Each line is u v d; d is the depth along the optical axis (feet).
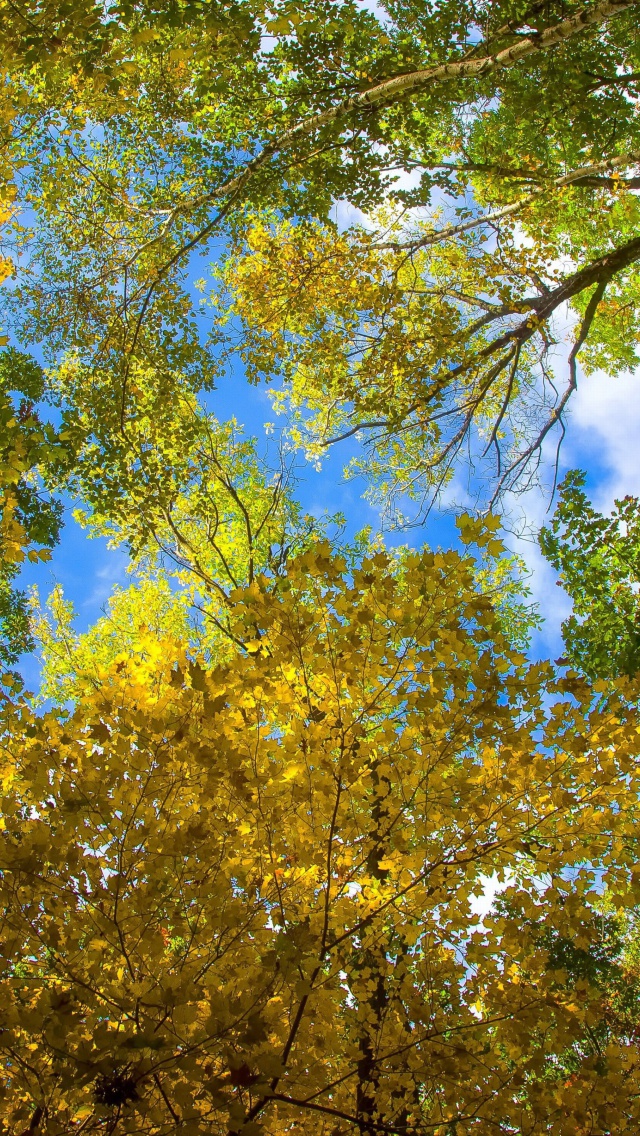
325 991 7.05
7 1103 6.23
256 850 7.46
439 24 17.84
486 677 7.36
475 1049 7.31
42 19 10.27
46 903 6.66
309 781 7.26
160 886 6.64
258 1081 5.68
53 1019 5.62
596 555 15.42
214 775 6.75
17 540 8.69
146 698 7.34
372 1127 7.02
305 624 7.41
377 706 7.72
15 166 11.34
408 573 7.69
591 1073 7.50
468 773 7.60
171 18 11.93
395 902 7.77
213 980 6.95
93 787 6.70
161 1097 6.73
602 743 7.71
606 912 15.62
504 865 7.85
